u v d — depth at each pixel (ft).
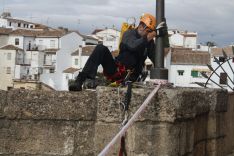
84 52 324.60
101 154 15.35
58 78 323.57
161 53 21.50
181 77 290.76
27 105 19.86
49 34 337.52
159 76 21.22
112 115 19.39
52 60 336.90
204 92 23.47
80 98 19.79
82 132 19.84
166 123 19.03
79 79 20.85
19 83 226.58
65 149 19.89
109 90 19.40
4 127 19.88
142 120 19.02
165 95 19.01
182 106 19.52
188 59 290.97
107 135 19.44
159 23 21.59
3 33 347.56
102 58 21.01
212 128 25.45
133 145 19.06
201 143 24.25
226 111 27.91
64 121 19.89
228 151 29.53
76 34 337.72
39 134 19.92
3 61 335.67
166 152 19.01
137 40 21.12
